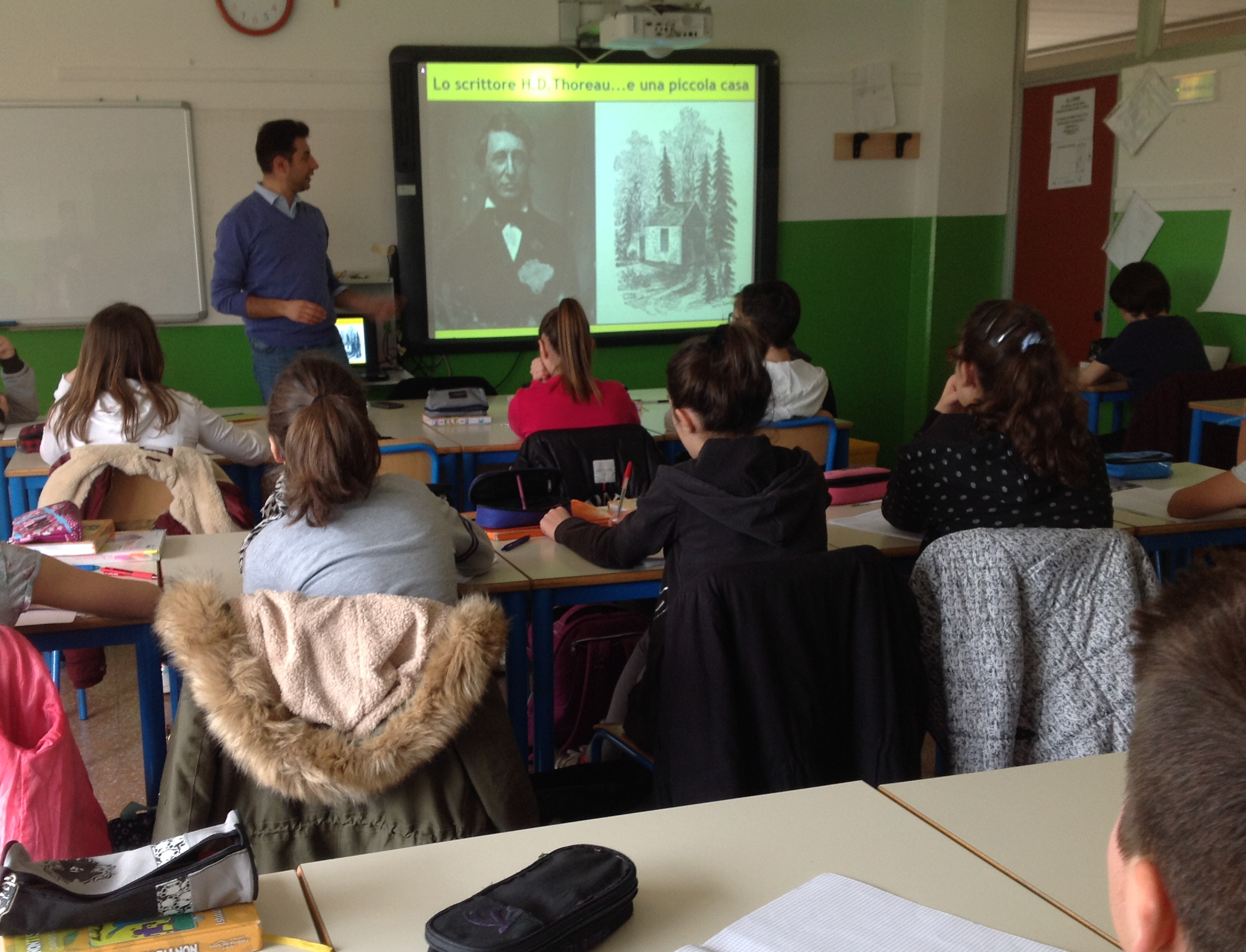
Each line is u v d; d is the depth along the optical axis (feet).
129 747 10.32
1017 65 20.24
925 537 7.77
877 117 19.86
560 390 11.34
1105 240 18.88
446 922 3.06
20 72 15.75
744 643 5.86
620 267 19.06
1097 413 17.19
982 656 6.24
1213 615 1.92
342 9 16.90
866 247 20.42
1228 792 1.75
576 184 18.54
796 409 12.42
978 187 20.47
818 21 19.31
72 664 10.58
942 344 20.83
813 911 3.30
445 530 5.83
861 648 6.08
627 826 3.89
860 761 6.12
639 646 8.07
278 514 5.61
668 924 3.27
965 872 3.57
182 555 7.69
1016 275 20.77
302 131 14.74
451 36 17.49
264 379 15.19
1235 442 14.82
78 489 8.61
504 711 5.16
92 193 16.28
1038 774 4.35
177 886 3.22
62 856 4.83
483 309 18.45
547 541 8.39
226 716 4.54
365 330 16.98
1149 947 1.92
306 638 4.78
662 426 13.58
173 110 16.35
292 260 14.92
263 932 3.26
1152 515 8.70
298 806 4.75
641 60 18.42
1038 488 7.24
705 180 19.16
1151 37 17.69
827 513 9.17
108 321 10.10
